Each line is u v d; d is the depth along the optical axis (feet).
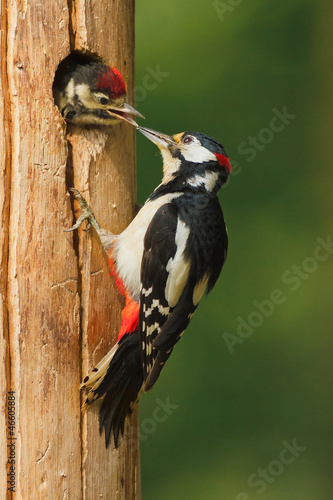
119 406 30.27
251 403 61.36
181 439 60.39
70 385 29.09
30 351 28.22
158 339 30.48
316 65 65.51
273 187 65.31
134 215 32.68
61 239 29.01
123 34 31.73
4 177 28.04
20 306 28.09
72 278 29.30
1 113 28.04
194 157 32.89
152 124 63.16
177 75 64.18
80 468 29.22
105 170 30.83
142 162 62.03
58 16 28.94
